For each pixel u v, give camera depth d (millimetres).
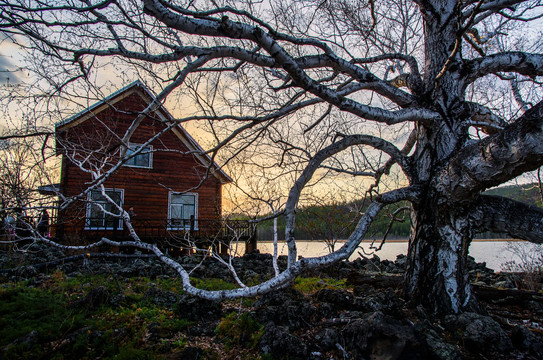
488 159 3766
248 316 4652
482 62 4949
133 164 15445
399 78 6246
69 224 13164
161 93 4250
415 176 5203
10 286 6074
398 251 20719
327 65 4637
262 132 5648
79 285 6531
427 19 5402
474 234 4605
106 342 4012
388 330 3518
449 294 4500
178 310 5117
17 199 6000
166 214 15773
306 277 9164
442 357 3258
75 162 6102
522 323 4727
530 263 8852
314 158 4949
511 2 4922
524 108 6949
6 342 3820
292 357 3717
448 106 4977
